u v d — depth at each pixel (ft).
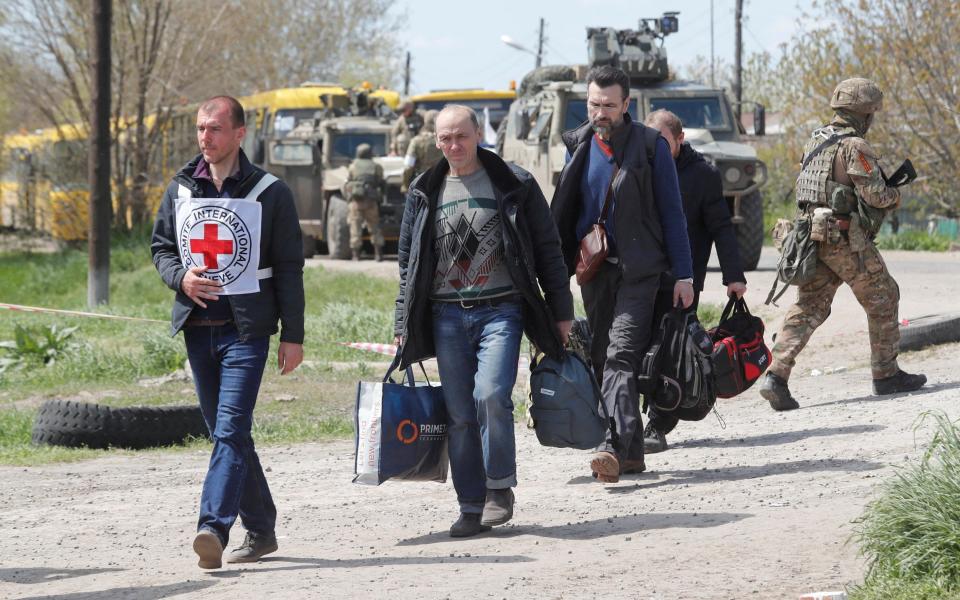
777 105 292.40
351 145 173.06
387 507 47.47
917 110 194.29
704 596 29.91
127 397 84.12
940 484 32.30
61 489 55.57
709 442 54.49
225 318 36.45
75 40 212.23
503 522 39.24
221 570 36.27
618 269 44.91
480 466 39.60
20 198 232.32
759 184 125.59
